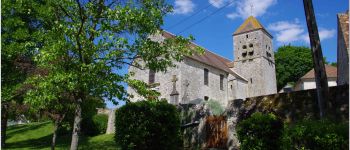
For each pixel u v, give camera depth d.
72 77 10.02
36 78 10.75
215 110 28.44
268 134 11.01
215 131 15.79
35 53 11.87
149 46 11.90
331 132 8.21
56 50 10.03
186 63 37.88
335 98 12.95
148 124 14.88
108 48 11.12
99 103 13.00
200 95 39.12
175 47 12.27
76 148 11.35
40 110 15.05
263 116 11.33
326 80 11.70
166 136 15.22
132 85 11.86
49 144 22.09
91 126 26.14
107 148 17.70
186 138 16.81
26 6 12.25
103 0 11.05
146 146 14.70
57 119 14.98
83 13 10.71
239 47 55.47
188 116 19.39
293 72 61.41
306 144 8.55
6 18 14.32
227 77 46.28
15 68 15.18
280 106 14.08
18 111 18.27
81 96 11.41
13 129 33.84
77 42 10.51
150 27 11.57
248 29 55.56
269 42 57.50
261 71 52.88
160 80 38.03
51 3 11.02
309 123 8.95
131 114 14.98
